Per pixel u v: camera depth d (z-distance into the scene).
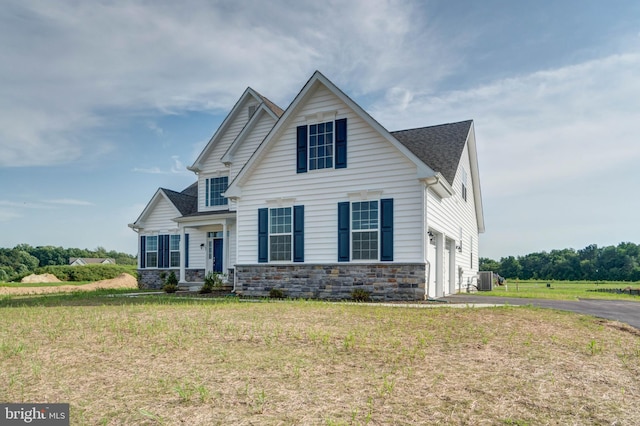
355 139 15.98
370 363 6.12
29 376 5.68
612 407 4.51
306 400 4.67
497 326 8.95
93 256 128.88
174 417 4.24
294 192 17.02
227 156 22.27
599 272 70.69
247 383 5.25
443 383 5.23
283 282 16.86
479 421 4.11
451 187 16.97
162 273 23.83
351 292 15.41
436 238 17.59
